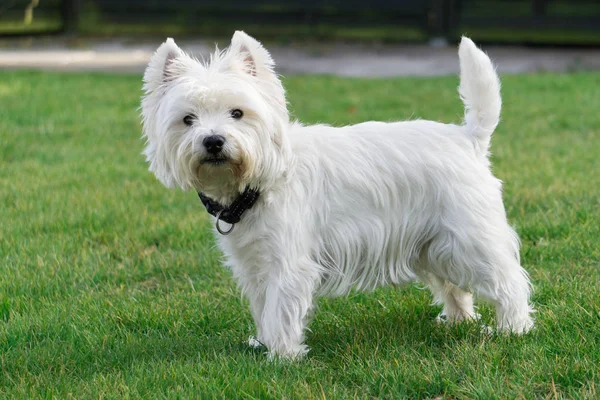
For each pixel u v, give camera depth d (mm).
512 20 22172
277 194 4277
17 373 4344
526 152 9367
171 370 4203
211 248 6344
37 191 8031
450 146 4449
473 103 4543
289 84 15688
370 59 20484
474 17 22547
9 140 10297
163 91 4336
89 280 5883
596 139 10016
